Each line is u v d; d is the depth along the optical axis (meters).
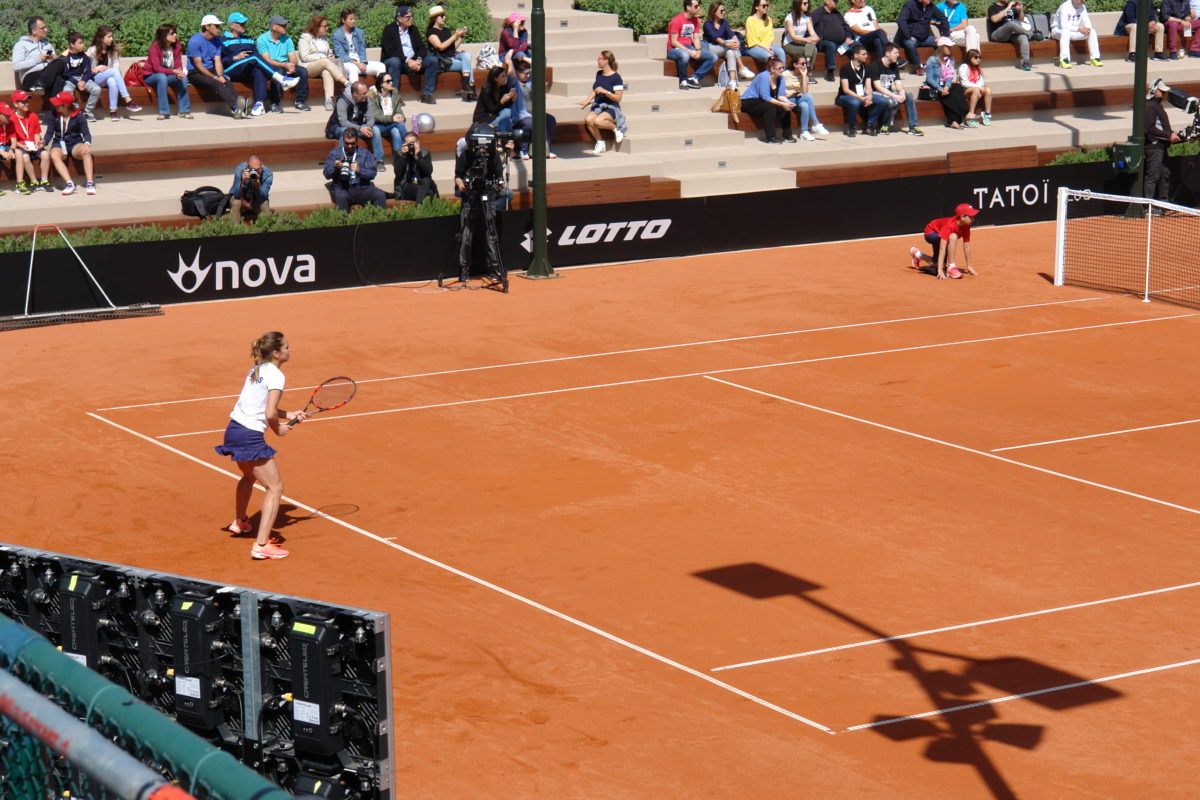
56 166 27.72
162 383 20.03
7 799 5.25
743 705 10.70
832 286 26.34
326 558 13.73
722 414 18.66
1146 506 15.28
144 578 7.86
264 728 7.48
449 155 31.97
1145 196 32.91
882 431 17.97
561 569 13.45
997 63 40.06
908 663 11.42
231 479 16.12
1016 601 12.70
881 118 35.84
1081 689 10.93
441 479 16.12
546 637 11.95
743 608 12.54
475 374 20.53
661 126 33.94
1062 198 26.02
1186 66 41.31
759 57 35.72
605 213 28.23
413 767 9.66
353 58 32.66
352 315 24.14
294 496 15.55
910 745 10.03
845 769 9.67
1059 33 40.78
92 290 24.09
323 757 7.28
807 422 18.31
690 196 31.78
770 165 33.47
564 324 23.52
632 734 10.21
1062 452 17.16
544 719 10.44
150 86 30.92
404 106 33.00
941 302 25.09
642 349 21.92
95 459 16.77
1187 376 20.52
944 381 20.23
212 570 13.37
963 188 31.86
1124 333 22.97
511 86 30.94
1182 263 28.20
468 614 12.41
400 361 21.22
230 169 29.94
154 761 4.46
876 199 31.00
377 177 30.17
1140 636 11.95
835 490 15.76
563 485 15.91
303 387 19.81
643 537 14.30
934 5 38.59
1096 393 19.67
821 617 12.34
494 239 25.77
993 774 9.58
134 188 28.61
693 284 26.58
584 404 19.08
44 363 21.03
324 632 7.06
